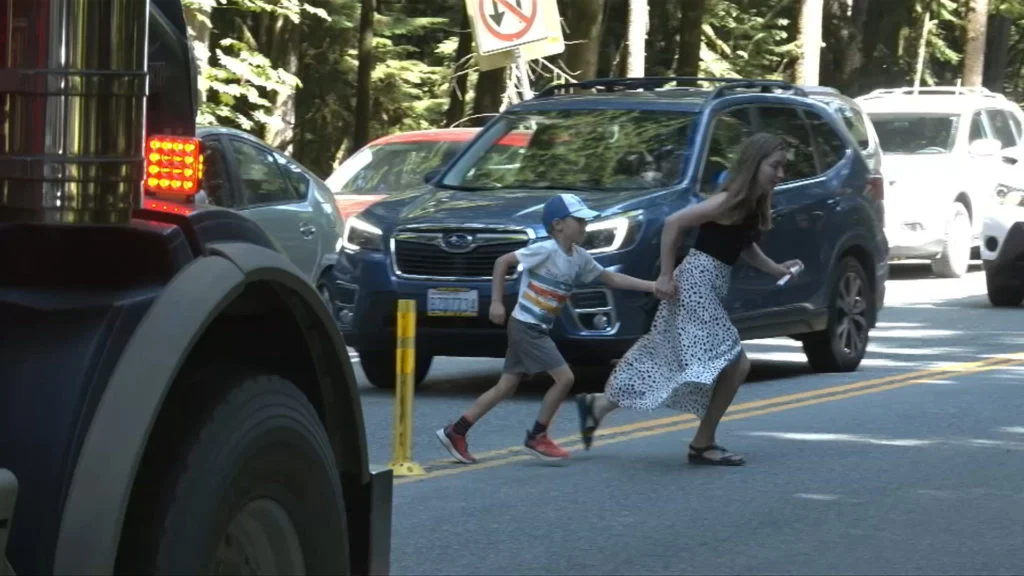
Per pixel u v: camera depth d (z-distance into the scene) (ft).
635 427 45.14
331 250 58.54
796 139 54.44
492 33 88.17
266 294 18.69
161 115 19.61
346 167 74.64
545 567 29.94
